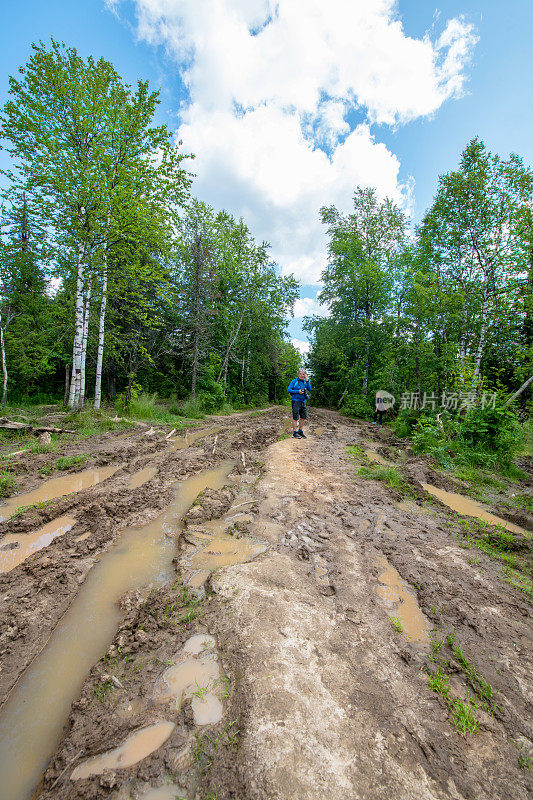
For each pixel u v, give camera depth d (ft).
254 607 9.59
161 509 16.98
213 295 68.54
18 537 14.03
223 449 29.58
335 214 81.05
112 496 17.85
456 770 5.85
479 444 28.84
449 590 10.85
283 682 7.32
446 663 8.13
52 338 56.90
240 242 83.51
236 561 12.32
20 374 57.88
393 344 57.98
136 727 6.66
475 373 34.19
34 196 38.29
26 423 34.01
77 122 38.63
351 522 15.43
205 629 9.00
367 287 74.54
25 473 21.33
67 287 53.16
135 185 40.65
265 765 5.76
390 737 6.34
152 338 66.95
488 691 7.38
